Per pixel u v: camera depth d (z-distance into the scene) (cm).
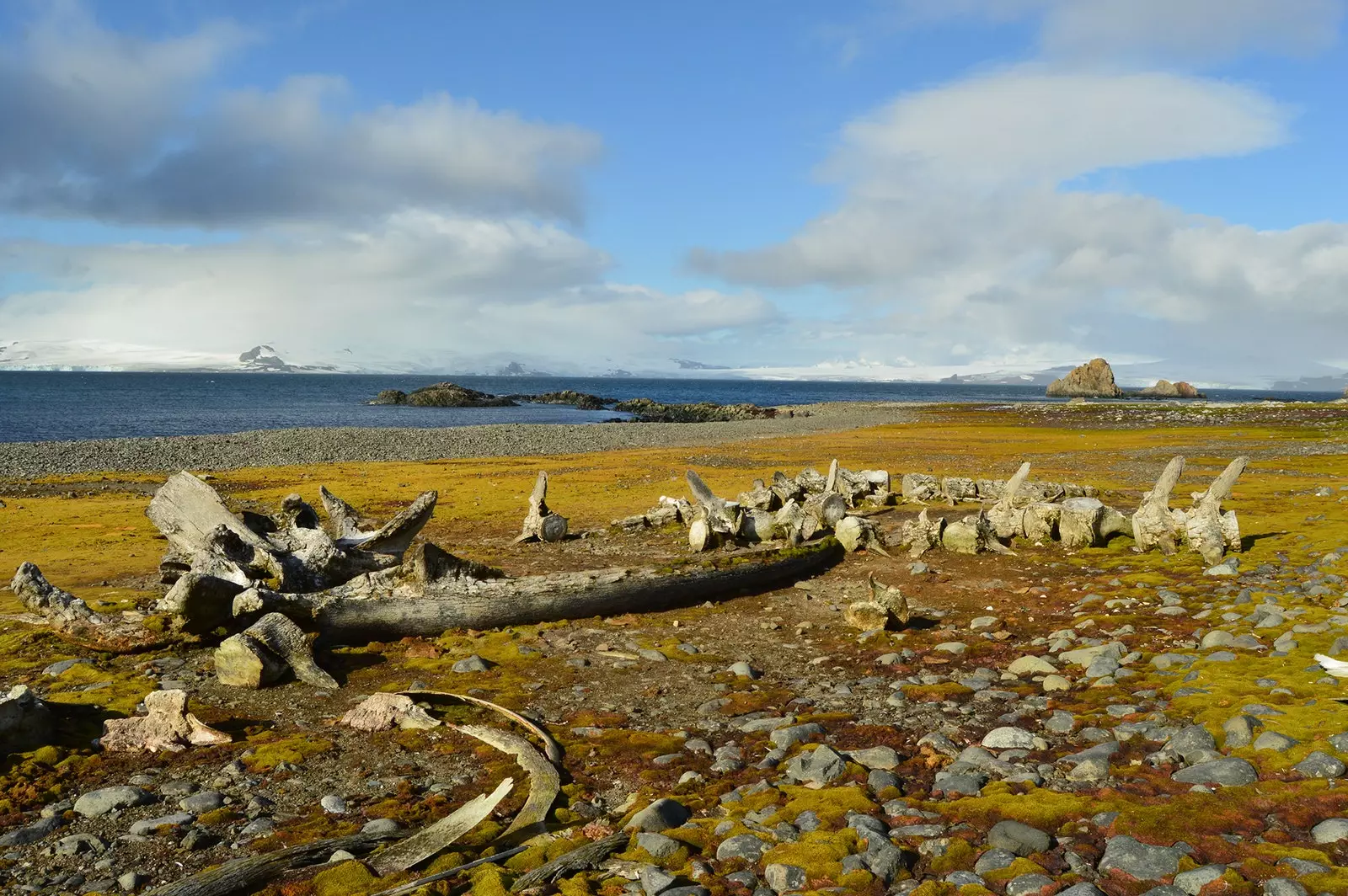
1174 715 707
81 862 517
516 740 690
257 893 479
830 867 477
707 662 964
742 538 1641
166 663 955
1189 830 503
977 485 2412
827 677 904
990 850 497
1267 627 953
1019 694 814
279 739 721
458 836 529
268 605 990
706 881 475
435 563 1102
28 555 1662
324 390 18388
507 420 9262
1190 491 2517
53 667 915
